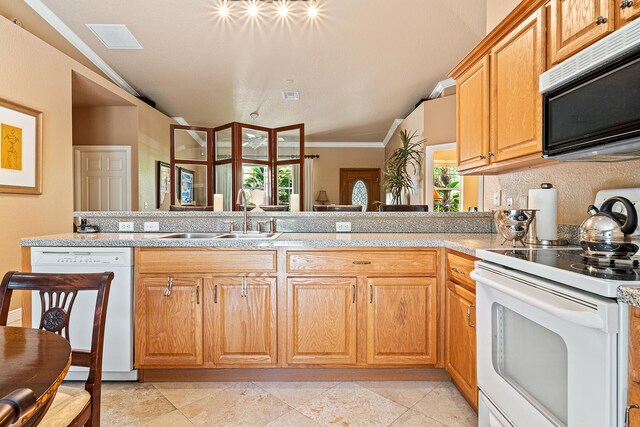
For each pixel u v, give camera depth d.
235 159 5.35
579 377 0.90
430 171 5.04
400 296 1.93
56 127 3.30
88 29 3.45
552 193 1.73
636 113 0.98
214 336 1.92
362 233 2.46
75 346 1.88
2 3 2.94
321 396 1.82
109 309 1.88
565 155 1.30
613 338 0.82
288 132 5.67
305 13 3.19
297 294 1.92
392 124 7.20
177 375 1.97
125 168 5.00
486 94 1.92
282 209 2.98
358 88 5.13
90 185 5.00
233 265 1.91
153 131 5.58
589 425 0.87
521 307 1.16
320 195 8.78
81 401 1.03
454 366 1.81
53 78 3.26
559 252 1.42
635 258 1.14
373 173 8.90
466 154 2.17
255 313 1.92
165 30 3.48
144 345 1.90
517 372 1.22
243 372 1.98
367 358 1.93
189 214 2.51
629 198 1.38
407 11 3.14
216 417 1.64
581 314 0.86
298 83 4.95
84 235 2.25
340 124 7.22
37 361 0.73
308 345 1.93
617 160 1.42
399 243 1.92
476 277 1.39
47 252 1.88
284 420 1.61
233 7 3.09
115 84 4.59
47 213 3.18
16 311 2.75
